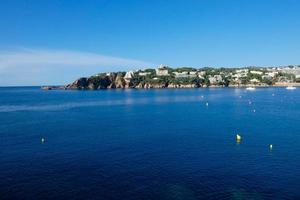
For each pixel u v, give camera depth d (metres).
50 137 92.12
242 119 128.00
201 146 78.81
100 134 96.06
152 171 59.38
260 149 75.50
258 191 50.28
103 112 161.25
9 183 53.81
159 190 50.78
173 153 71.94
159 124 115.88
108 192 50.19
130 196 48.69
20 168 61.66
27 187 52.09
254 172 58.56
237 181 54.19
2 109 182.75
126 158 68.00
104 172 59.00
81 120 130.25
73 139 88.81
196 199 47.66
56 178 56.06
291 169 60.19
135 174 57.81
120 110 170.00
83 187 52.03
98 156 69.88
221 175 57.09
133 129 104.81
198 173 58.16
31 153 73.19
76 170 60.25
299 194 49.09
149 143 82.38
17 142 85.44
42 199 47.84
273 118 129.75
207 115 143.00
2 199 47.84
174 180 54.78
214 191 50.28
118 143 82.81
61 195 49.16
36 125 116.75
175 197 48.28
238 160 66.19
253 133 95.56
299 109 162.50
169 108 177.50
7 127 112.06
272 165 62.69
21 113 160.38
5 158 68.88
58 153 72.94
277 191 50.19
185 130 101.94
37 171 59.84
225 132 97.75
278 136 90.69
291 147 77.19
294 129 101.94
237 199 47.53
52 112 164.25
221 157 68.50
